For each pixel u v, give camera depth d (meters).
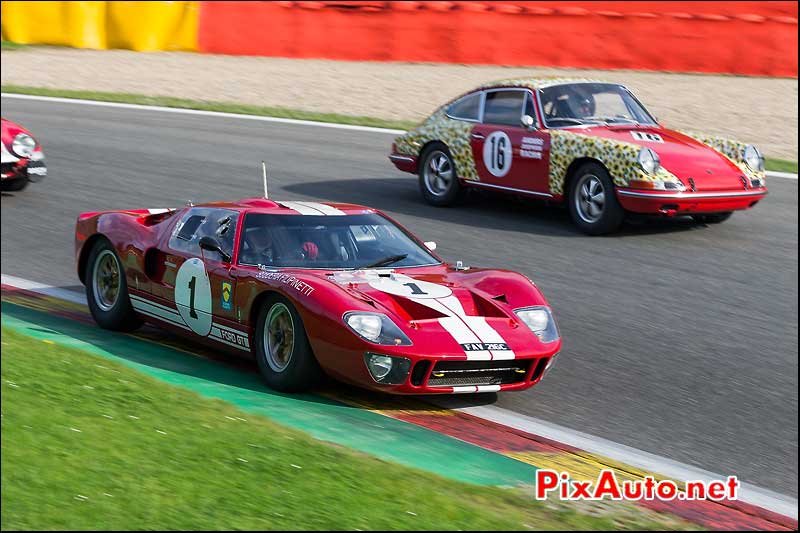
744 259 26.48
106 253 19.88
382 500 10.80
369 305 15.20
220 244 17.33
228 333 16.84
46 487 10.66
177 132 45.97
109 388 14.34
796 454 14.48
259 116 50.53
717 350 19.48
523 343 15.40
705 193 27.44
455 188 32.09
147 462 11.48
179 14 71.62
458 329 15.18
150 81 60.62
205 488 10.83
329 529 9.94
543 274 24.86
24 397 13.66
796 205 33.22
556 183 29.19
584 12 64.00
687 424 15.58
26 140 32.38
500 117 30.95
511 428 14.98
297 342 15.34
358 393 16.12
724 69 62.69
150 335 19.64
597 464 13.56
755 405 16.56
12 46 72.44
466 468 12.91
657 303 22.61
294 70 64.31
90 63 66.50
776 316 21.81
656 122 30.89
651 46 63.41
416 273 17.06
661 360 18.81
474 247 27.44
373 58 67.69
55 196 33.81
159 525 9.83
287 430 13.16
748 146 28.92
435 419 15.16
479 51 65.75
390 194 34.69
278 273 16.05
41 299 22.45
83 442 12.03
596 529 10.85
